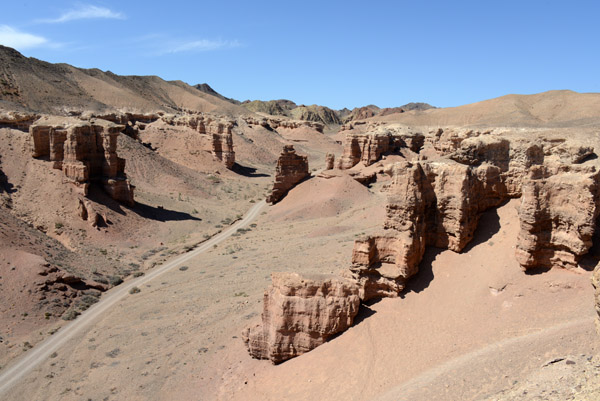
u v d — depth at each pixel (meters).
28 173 77.25
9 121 86.94
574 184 25.61
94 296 54.00
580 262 25.69
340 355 27.47
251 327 32.41
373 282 30.77
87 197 77.06
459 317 26.86
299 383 26.75
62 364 38.91
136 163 115.38
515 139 33.03
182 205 100.25
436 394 20.27
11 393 35.09
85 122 81.12
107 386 34.06
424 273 30.92
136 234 77.75
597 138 98.44
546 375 18.28
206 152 150.25
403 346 26.41
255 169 164.88
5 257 52.41
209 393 29.98
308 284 29.48
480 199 32.56
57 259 59.47
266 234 80.94
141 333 42.53
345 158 127.50
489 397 18.45
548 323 23.50
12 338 43.25
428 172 31.95
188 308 47.31
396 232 30.91
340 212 90.25
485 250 30.28
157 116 186.75
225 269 60.62
